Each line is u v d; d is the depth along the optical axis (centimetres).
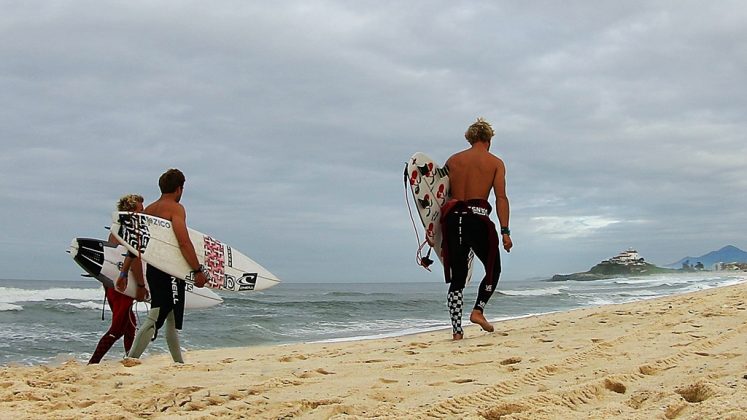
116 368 423
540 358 436
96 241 524
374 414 284
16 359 758
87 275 526
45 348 859
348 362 458
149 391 335
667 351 443
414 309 1820
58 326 1189
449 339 612
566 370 388
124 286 489
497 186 566
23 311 1438
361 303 2044
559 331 600
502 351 482
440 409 294
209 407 302
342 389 343
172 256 477
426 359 454
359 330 1176
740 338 494
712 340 479
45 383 349
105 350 503
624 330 587
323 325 1299
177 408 298
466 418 268
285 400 313
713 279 5059
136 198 533
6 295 1914
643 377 356
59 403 302
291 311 1694
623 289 3688
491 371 398
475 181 562
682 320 632
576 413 271
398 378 379
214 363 484
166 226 481
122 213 465
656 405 274
